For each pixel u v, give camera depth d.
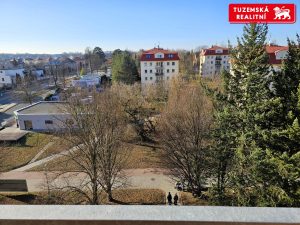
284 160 8.77
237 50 11.12
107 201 15.20
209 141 13.55
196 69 70.06
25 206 1.38
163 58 52.19
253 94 10.33
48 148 23.83
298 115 9.47
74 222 1.30
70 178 17.42
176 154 15.27
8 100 48.00
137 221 1.29
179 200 15.03
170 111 18.50
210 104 17.73
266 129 9.68
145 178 17.86
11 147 24.25
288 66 10.07
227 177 11.24
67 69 85.88
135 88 30.83
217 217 1.30
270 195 9.43
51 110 29.23
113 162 14.77
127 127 24.02
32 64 98.75
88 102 16.12
